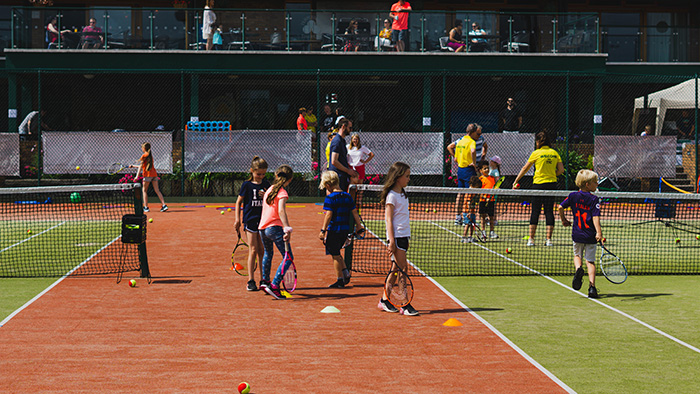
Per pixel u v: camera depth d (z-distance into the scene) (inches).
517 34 874.1
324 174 332.8
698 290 338.0
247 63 847.1
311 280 354.0
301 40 854.5
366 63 853.8
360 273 374.9
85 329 256.8
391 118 1000.9
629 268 403.9
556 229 587.5
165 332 252.8
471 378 202.5
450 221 639.1
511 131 861.8
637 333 255.9
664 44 957.8
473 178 502.9
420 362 217.6
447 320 270.1
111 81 973.8
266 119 996.6
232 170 788.6
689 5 1096.8
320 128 850.8
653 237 547.2
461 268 394.0
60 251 445.4
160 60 839.1
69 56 834.2
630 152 813.2
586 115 989.8
